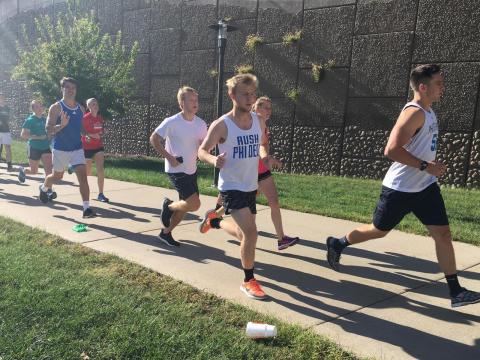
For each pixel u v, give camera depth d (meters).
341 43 11.95
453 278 3.73
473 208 7.65
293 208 7.57
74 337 3.15
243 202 3.96
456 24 10.12
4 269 4.29
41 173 11.32
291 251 5.36
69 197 8.29
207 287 4.15
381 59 11.31
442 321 3.58
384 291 4.18
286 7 12.93
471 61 9.98
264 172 5.23
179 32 15.77
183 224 6.51
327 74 12.27
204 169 12.73
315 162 12.71
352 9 11.69
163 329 3.26
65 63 15.35
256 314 3.59
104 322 3.35
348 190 9.37
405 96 11.02
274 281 4.39
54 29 19.98
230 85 3.91
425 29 10.56
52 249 5.05
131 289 3.98
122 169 12.41
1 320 3.33
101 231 5.98
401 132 3.54
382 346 3.17
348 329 3.42
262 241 5.77
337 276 4.55
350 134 12.02
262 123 4.59
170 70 16.20
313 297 4.02
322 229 6.34
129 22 17.38
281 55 13.15
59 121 6.67
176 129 5.10
